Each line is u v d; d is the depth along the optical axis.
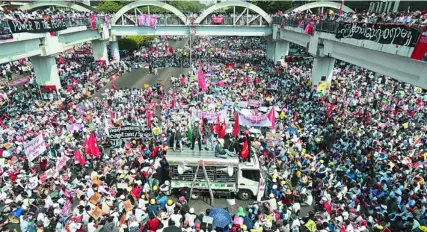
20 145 22.55
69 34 42.66
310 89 37.69
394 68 21.59
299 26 41.12
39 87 37.72
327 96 34.03
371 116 28.27
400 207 15.97
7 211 16.48
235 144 18.97
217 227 14.80
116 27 55.59
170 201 16.02
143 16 53.09
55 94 36.44
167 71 53.66
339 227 14.51
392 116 27.81
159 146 22.86
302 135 24.45
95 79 44.97
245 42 82.94
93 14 49.12
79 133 25.17
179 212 16.28
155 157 21.34
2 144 22.80
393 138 23.28
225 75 43.88
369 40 23.23
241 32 55.19
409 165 19.66
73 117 28.23
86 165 20.80
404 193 16.78
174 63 57.44
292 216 15.84
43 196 17.17
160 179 18.95
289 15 47.25
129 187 17.75
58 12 43.22
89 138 19.56
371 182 18.06
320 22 33.50
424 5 46.00
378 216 15.97
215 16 54.38
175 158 17.56
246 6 53.03
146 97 35.75
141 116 29.03
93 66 52.03
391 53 20.39
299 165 20.14
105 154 21.91
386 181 17.80
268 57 58.81
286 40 49.66
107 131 23.86
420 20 20.19
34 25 32.72
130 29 55.53
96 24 49.53
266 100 32.50
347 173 19.06
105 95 36.81
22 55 32.12
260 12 53.75
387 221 15.66
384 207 16.03
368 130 24.80
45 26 34.59
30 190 17.50
